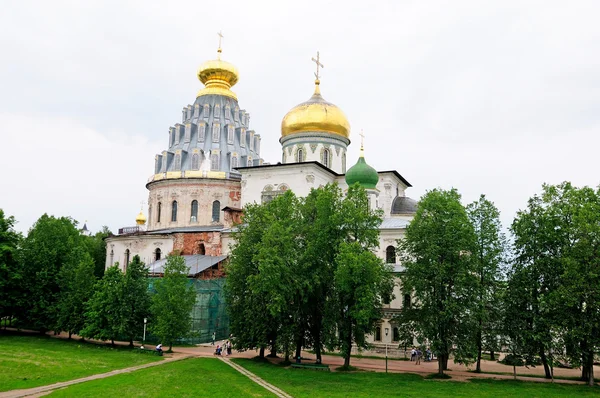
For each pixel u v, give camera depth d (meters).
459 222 44.00
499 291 45.56
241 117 98.94
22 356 47.25
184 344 59.94
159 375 38.84
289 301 47.12
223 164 89.44
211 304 64.12
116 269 57.38
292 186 73.12
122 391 33.59
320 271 46.88
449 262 44.03
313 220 51.53
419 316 44.34
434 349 42.22
